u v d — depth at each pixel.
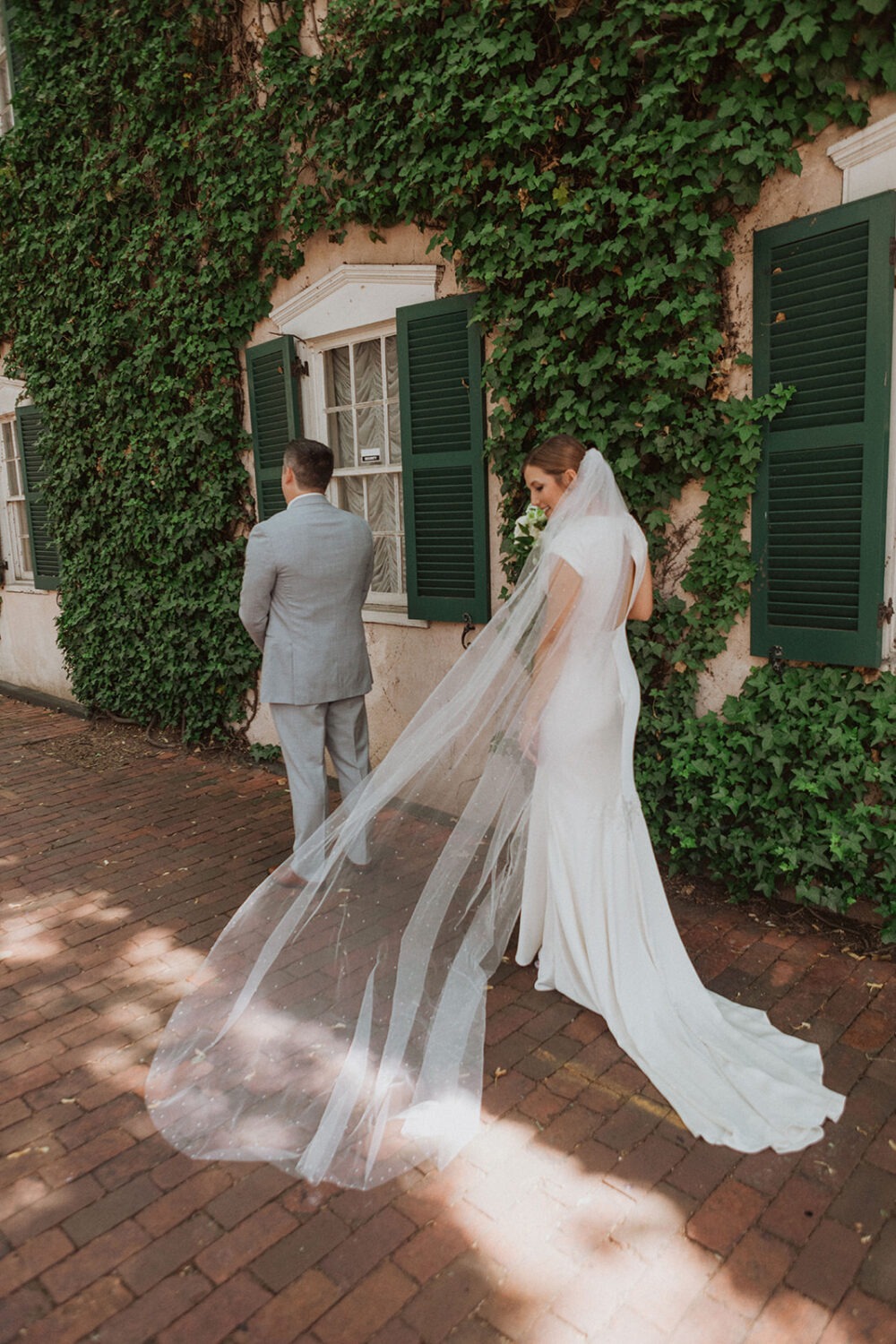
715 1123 2.42
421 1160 2.35
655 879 2.91
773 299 3.36
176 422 6.14
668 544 3.82
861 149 3.08
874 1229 2.09
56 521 7.39
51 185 6.82
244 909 3.46
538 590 2.84
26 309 7.38
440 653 4.93
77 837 4.88
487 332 4.20
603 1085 2.63
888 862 3.30
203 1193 2.28
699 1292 1.94
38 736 7.22
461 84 3.99
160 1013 3.13
